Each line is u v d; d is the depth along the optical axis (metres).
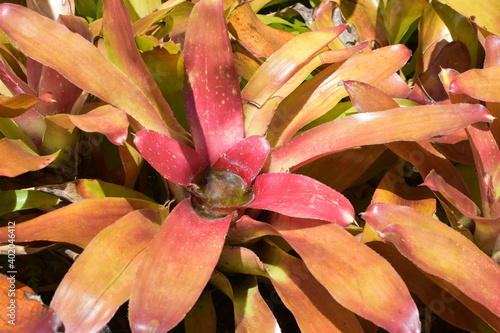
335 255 0.60
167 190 0.68
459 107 0.64
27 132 0.68
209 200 0.65
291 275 0.64
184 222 0.61
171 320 0.56
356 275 0.59
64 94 0.68
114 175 0.71
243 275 0.68
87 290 0.58
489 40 0.71
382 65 0.72
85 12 0.81
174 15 0.78
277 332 0.62
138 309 0.56
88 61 0.65
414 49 0.91
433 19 0.80
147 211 0.64
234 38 0.77
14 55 0.71
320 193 0.62
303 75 0.70
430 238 0.61
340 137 0.66
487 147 0.67
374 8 0.83
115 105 0.65
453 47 0.79
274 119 0.72
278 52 0.70
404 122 0.65
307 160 0.65
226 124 0.68
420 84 0.79
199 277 0.58
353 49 0.71
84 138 0.68
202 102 0.68
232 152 0.66
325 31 0.71
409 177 0.73
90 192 0.66
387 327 0.57
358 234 0.68
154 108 0.66
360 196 0.75
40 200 0.66
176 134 0.67
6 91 0.70
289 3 0.92
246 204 0.65
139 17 0.80
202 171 0.67
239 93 0.68
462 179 0.69
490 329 0.64
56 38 0.64
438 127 0.64
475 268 0.60
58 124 0.65
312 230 0.62
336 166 0.71
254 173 0.65
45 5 0.73
